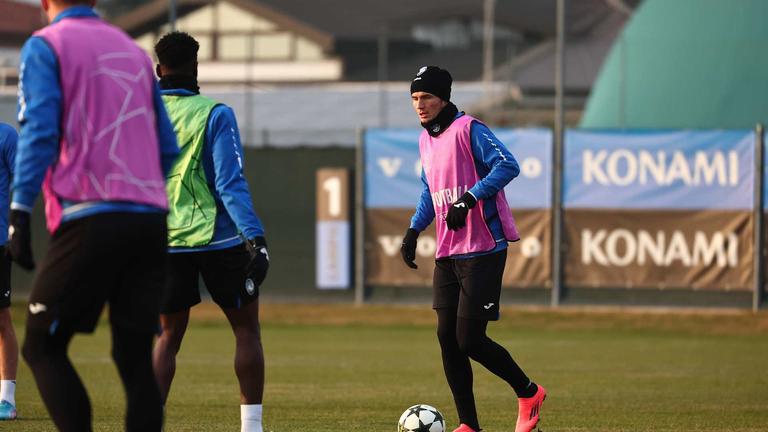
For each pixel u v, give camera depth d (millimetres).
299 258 77062
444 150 25578
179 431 28516
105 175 17719
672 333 67000
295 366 48062
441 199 25688
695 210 71688
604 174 72312
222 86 148250
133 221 17797
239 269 23641
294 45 185000
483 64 184000
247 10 183125
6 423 29156
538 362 50781
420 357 52531
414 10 197875
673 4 118688
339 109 139000
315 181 76625
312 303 76750
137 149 18031
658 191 71938
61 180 17750
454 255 25359
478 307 25062
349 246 76250
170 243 23469
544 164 72812
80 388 18125
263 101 139250
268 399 36281
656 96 114250
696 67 112375
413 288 75000
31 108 17328
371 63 187125
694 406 35188
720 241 71500
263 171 77312
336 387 40000
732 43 111125
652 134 71875
